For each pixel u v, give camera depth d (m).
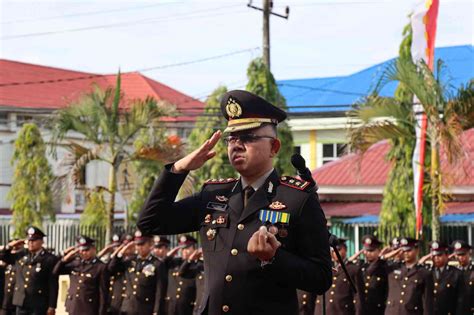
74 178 23.92
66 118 23.62
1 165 44.09
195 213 5.41
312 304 16.81
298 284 5.04
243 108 5.25
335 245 5.75
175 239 27.72
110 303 18.44
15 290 18.61
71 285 18.30
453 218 24.47
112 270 18.17
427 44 18.11
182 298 18.92
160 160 23.86
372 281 17.14
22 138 34.47
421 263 16.95
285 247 5.14
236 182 5.44
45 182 34.16
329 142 38.00
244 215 5.21
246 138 5.25
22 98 47.53
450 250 18.67
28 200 34.06
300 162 5.28
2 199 44.00
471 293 16.58
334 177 29.98
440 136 17.47
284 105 28.22
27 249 18.98
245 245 5.14
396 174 22.84
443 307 16.75
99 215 28.69
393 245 17.69
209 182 5.53
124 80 52.41
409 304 16.42
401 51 20.67
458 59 39.97
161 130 23.86
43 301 18.50
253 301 5.08
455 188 25.28
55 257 18.62
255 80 27.80
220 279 5.15
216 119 28.16
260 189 5.27
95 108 23.64
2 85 45.22
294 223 5.15
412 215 22.47
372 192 29.12
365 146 18.61
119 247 18.88
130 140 26.64
